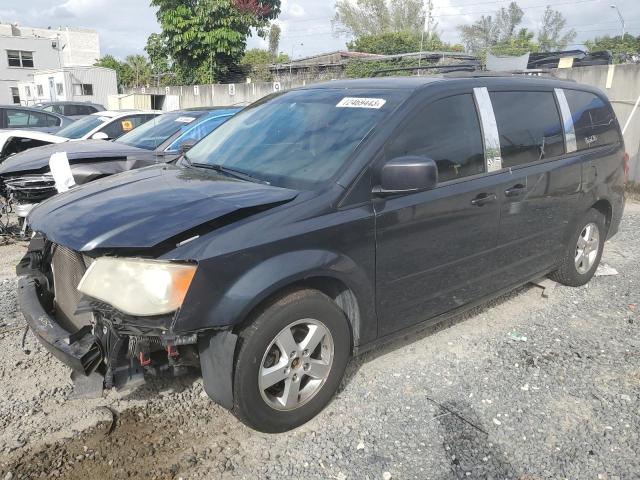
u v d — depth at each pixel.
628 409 3.24
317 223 2.86
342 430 3.03
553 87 4.52
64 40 63.56
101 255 2.64
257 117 4.03
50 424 3.03
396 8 39.75
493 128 3.84
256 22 23.44
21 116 12.38
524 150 4.07
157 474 2.68
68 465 2.72
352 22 40.16
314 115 3.65
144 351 2.58
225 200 2.82
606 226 5.20
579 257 4.94
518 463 2.79
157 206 2.80
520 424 3.10
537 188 4.10
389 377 3.56
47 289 3.35
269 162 3.40
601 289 5.09
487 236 3.77
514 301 4.80
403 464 2.77
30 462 2.73
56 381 3.45
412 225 3.26
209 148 3.97
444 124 3.54
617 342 4.07
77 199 3.10
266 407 2.84
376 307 3.22
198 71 23.55
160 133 7.45
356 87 3.83
